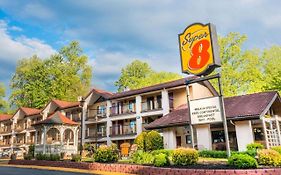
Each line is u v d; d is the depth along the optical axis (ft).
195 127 77.20
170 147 80.23
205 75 56.80
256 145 61.31
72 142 120.47
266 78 114.32
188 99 54.75
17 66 185.57
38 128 96.84
